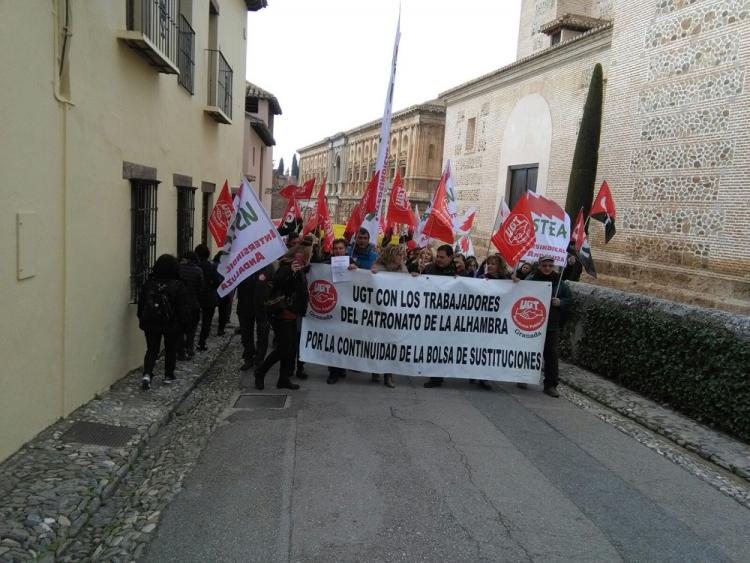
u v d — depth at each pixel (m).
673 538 4.27
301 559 3.76
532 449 5.91
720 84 14.27
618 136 17.38
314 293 8.15
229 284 7.52
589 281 18.00
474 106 29.08
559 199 22.16
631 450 6.08
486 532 4.18
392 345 8.16
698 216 14.80
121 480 4.93
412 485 4.90
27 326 5.04
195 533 4.07
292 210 12.13
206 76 12.22
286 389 7.83
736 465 5.71
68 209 5.74
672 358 7.47
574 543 4.11
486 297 8.16
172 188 9.52
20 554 3.63
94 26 6.20
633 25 16.86
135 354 8.10
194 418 6.61
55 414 5.71
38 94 5.07
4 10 4.46
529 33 31.39
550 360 8.08
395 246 8.52
